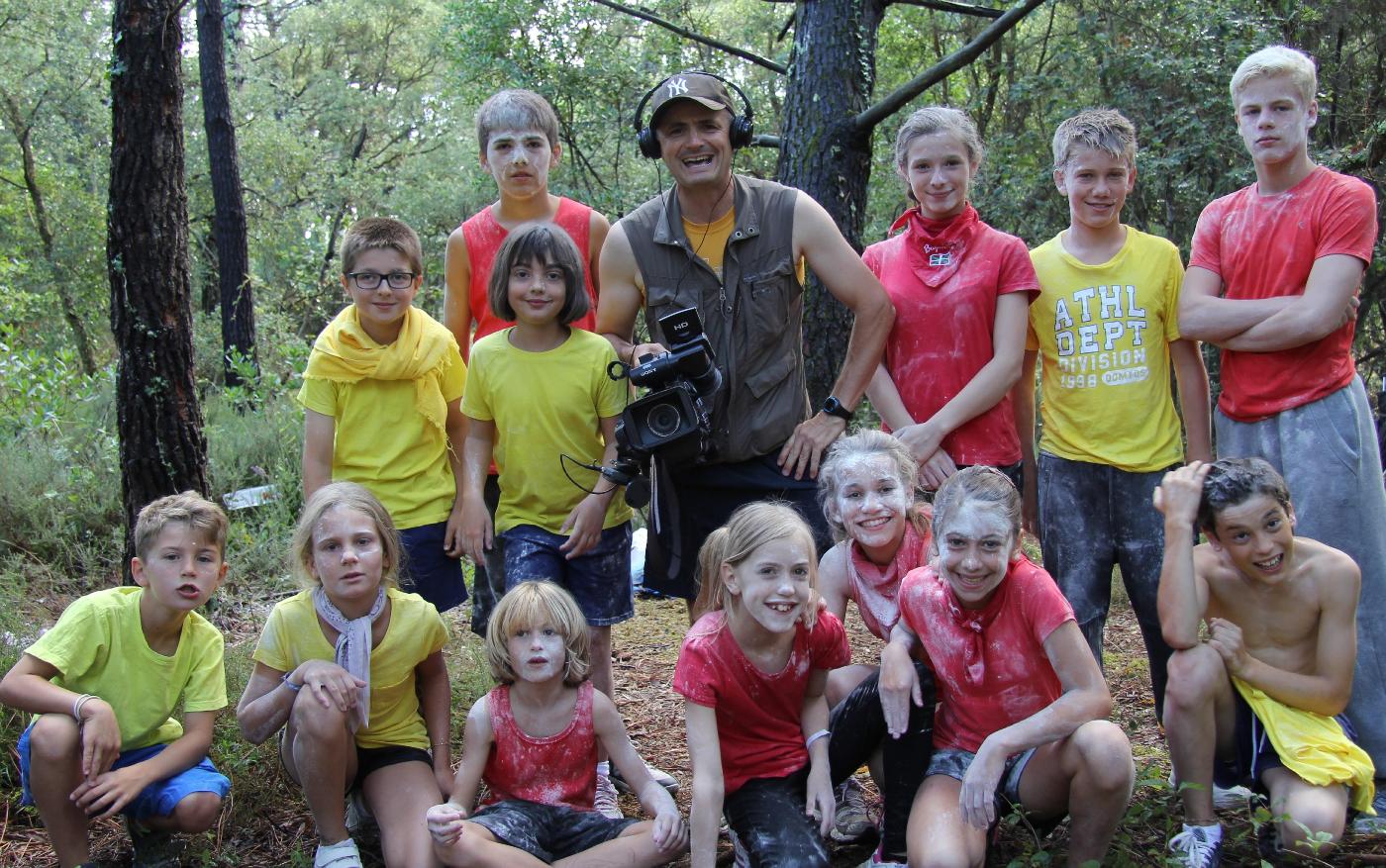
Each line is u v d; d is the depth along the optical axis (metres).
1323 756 2.65
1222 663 2.69
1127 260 3.21
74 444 6.59
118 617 2.83
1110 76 9.75
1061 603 2.54
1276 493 2.70
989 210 10.45
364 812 2.90
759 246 3.07
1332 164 7.95
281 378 11.02
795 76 5.84
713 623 2.67
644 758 3.45
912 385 3.25
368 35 24.39
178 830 2.77
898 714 2.57
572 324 3.30
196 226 17.19
